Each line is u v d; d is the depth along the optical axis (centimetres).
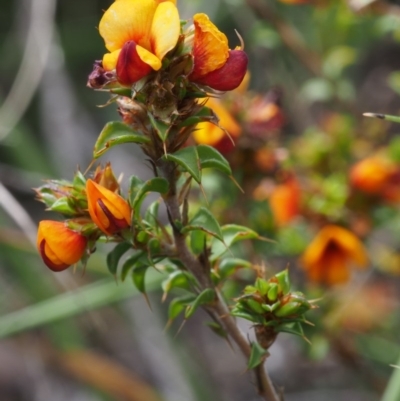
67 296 35
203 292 27
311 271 34
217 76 26
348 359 36
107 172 27
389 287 44
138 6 26
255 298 27
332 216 34
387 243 41
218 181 33
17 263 43
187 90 26
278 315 27
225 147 31
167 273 29
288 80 43
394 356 38
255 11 37
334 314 35
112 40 26
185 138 26
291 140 38
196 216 27
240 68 26
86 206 27
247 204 34
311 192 34
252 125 33
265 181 34
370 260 38
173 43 25
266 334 27
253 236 28
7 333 34
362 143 37
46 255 27
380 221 35
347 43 38
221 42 26
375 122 38
